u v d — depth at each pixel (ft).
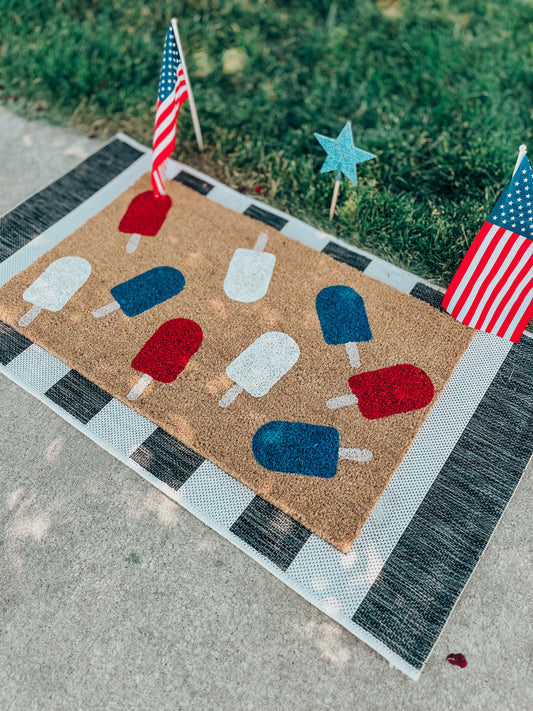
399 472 2.84
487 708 2.34
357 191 3.86
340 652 2.45
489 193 3.80
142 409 2.98
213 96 4.45
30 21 4.90
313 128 4.28
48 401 3.06
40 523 2.76
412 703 2.35
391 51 4.71
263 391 3.03
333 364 3.12
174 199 3.85
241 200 3.91
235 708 2.34
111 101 4.42
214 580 2.60
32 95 4.54
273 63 4.69
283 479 2.77
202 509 2.74
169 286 3.43
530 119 4.22
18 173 4.08
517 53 4.66
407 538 2.67
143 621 2.52
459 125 4.18
